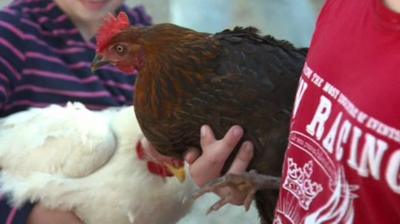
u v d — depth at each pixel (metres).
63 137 1.78
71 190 1.77
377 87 0.97
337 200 1.04
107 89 2.06
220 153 1.46
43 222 1.81
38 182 1.77
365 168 0.98
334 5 1.17
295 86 1.46
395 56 0.96
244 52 1.48
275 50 1.50
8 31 1.86
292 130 1.16
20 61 1.88
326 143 1.05
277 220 1.21
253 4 4.98
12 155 1.80
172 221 2.00
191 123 1.48
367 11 1.04
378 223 1.01
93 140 1.78
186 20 4.60
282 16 4.86
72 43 2.01
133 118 1.84
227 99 1.44
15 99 1.90
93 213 1.81
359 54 1.02
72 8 1.98
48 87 1.94
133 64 1.58
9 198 1.79
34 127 1.82
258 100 1.44
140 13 2.25
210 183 1.50
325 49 1.10
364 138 0.98
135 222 1.86
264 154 1.47
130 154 1.81
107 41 1.61
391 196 0.97
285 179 1.17
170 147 1.57
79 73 2.01
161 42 1.52
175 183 1.85
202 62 1.47
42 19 1.97
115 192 1.80
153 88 1.51
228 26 4.61
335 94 1.05
